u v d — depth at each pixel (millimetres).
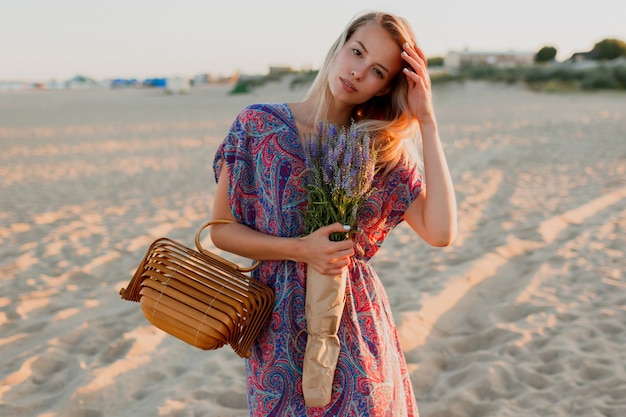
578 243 6047
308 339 1812
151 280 1793
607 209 7469
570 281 5094
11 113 31844
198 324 1746
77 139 18234
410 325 4219
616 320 4301
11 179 11078
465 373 3668
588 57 64188
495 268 5387
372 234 1975
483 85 39812
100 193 9586
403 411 1943
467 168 10711
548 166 10688
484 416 3264
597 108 24812
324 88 1944
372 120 1962
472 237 6363
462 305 4676
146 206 8453
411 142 2016
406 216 2025
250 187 1898
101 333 4215
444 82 40281
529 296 4773
